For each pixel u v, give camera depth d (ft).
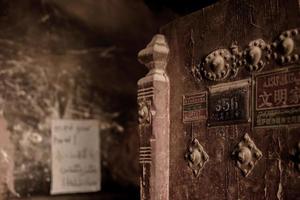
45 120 4.25
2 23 4.08
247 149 1.99
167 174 2.53
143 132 2.59
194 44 2.42
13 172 3.99
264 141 1.92
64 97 4.40
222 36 2.22
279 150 1.84
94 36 4.58
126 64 4.70
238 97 2.08
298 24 1.80
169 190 2.52
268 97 1.91
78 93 4.48
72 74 4.47
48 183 4.18
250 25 2.05
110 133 4.60
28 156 4.10
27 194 4.05
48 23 4.34
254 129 1.97
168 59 2.61
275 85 1.88
